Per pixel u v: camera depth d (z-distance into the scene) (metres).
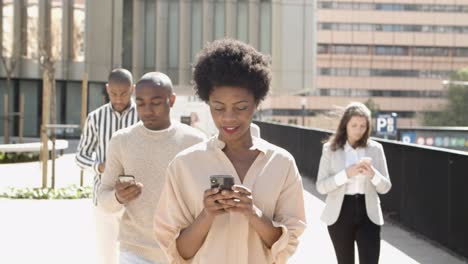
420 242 9.78
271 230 2.89
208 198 2.76
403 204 11.24
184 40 47.41
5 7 40.56
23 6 40.81
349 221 5.85
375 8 160.12
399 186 11.47
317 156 18.12
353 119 6.00
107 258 5.48
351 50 159.75
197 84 2.96
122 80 5.82
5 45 40.59
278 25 48.19
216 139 3.04
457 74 110.88
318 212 12.53
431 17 160.50
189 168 2.99
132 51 47.28
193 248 2.92
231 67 2.86
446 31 160.62
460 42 160.38
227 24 47.69
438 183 9.60
